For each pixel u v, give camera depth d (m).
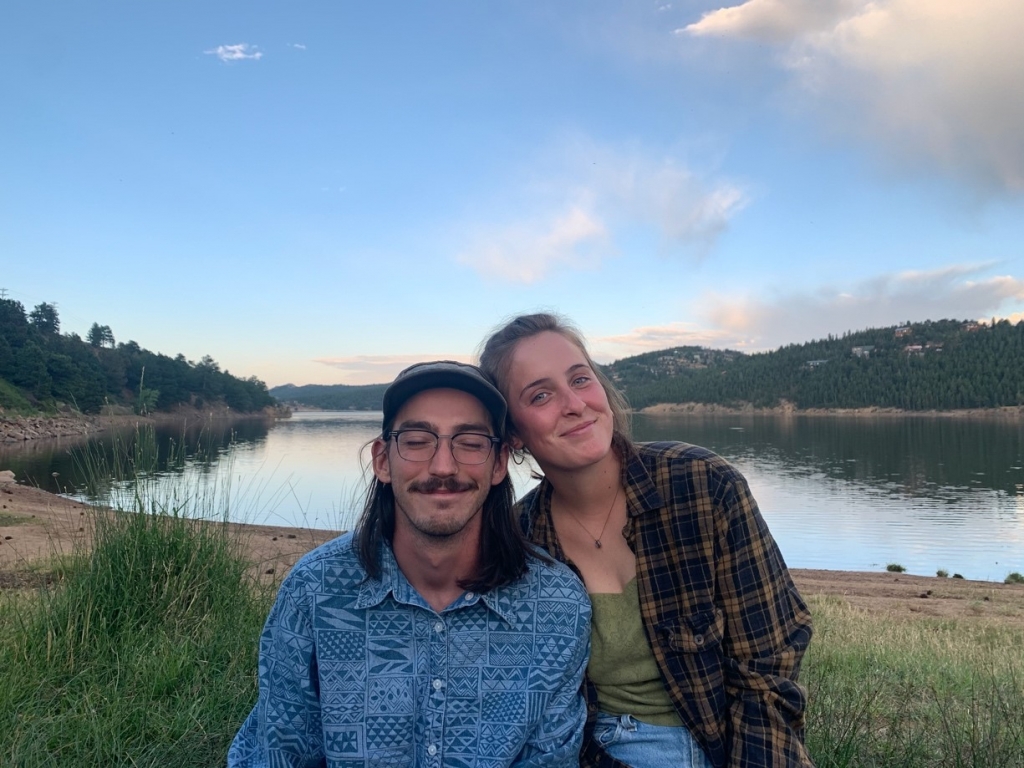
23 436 45.94
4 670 3.26
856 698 3.45
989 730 2.86
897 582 12.42
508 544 1.86
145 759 2.67
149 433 5.20
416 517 1.75
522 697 1.78
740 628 1.95
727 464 2.04
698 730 1.93
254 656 3.63
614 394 2.18
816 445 72.38
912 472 46.97
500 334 2.13
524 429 2.02
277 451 44.19
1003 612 9.24
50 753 2.63
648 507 1.97
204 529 4.63
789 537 22.09
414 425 1.77
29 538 8.06
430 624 1.78
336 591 1.79
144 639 3.71
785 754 1.85
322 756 1.83
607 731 2.01
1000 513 28.19
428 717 1.73
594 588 2.08
